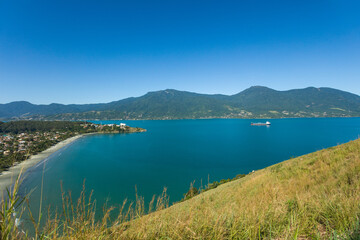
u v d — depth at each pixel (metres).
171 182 56.78
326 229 2.83
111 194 44.91
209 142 139.62
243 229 3.02
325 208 3.52
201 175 64.06
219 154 97.56
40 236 2.03
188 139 155.38
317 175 8.12
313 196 4.79
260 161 81.62
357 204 3.32
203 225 3.01
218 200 8.31
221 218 3.29
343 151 10.77
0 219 1.70
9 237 1.72
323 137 138.00
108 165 76.75
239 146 119.62
